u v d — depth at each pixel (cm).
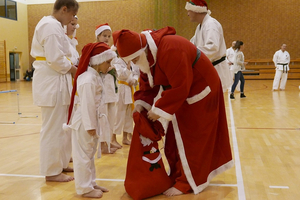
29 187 301
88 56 273
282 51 1305
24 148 454
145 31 267
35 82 312
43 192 288
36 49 313
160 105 257
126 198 273
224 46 380
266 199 264
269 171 337
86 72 274
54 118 311
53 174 313
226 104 920
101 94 288
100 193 275
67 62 310
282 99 1022
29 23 2252
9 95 1293
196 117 276
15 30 2144
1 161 389
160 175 279
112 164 376
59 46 305
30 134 556
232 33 2002
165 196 277
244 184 300
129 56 250
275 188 289
